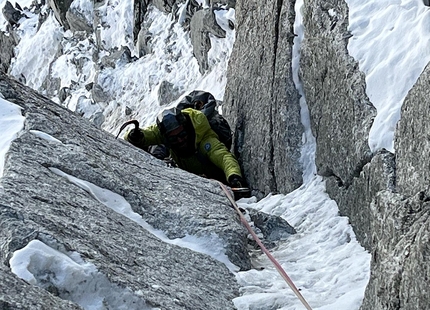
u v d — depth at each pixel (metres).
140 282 3.91
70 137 5.57
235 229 5.03
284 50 7.27
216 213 5.24
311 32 6.90
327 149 6.33
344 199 5.88
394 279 3.66
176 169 6.22
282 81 7.19
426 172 4.43
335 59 6.24
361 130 5.61
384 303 3.75
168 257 4.45
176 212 5.10
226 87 8.97
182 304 3.88
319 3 6.80
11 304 3.03
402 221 3.93
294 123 6.97
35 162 4.88
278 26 7.56
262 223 5.88
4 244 3.70
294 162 6.84
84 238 4.07
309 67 6.88
